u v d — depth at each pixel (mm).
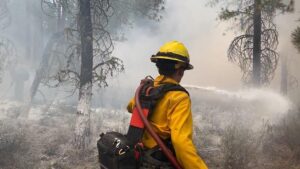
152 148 2547
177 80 2686
